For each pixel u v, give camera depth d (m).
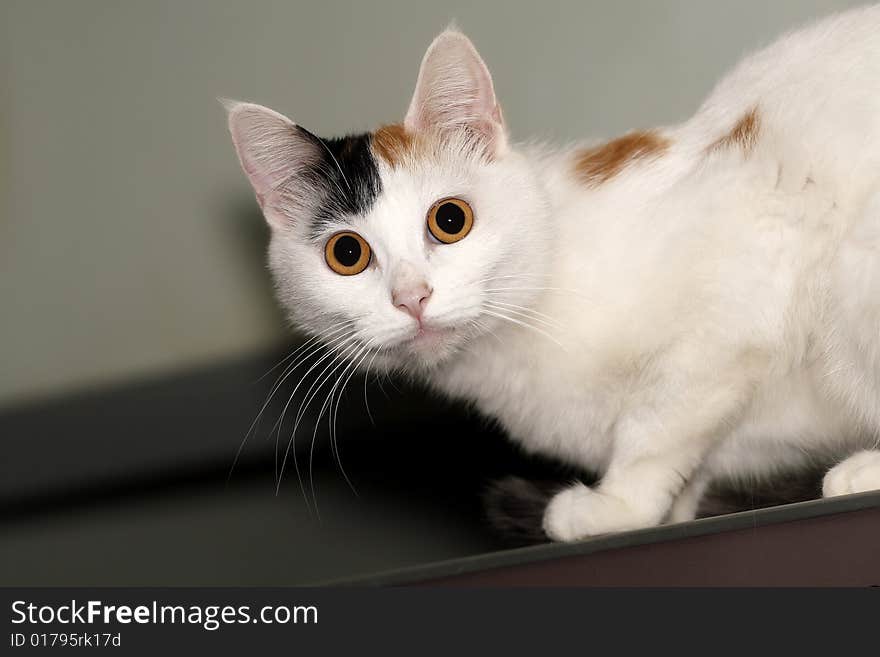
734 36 2.71
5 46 2.69
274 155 1.74
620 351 1.64
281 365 2.73
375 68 2.72
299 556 1.94
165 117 2.74
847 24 1.79
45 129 2.73
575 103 2.74
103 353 2.81
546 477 2.33
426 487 2.34
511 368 1.75
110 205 2.77
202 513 2.39
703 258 1.59
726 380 1.61
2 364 2.80
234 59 2.71
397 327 1.57
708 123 1.79
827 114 1.62
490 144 1.69
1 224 2.76
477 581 1.36
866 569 1.27
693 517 1.82
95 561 2.09
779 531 1.30
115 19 2.69
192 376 2.74
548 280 1.63
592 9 2.71
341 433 2.71
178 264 2.79
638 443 1.62
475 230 1.61
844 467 1.52
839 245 1.58
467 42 1.67
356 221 1.64
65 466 2.71
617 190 1.69
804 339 1.64
